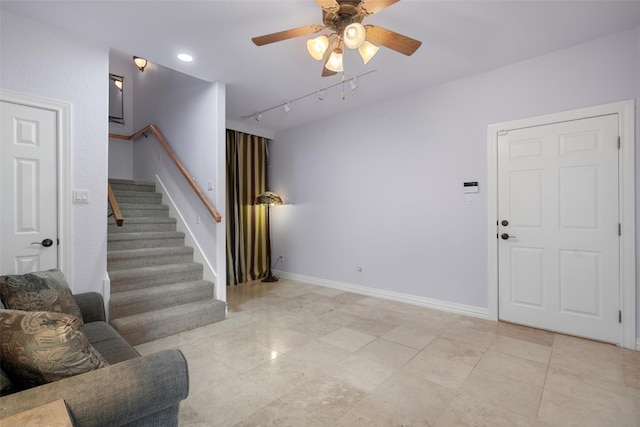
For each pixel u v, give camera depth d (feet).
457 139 11.28
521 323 10.08
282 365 7.61
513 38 8.59
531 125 9.78
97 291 8.78
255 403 6.12
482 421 5.59
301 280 16.83
